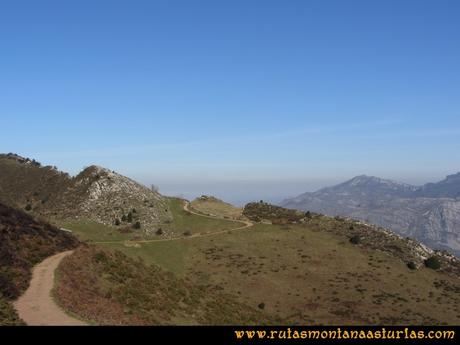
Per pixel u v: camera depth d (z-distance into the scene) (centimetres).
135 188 15062
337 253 11575
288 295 9100
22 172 16550
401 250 12244
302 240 12394
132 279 4800
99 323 3350
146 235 12250
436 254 13100
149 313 4084
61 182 15362
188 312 4569
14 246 4556
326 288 9512
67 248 5194
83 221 12531
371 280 10112
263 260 10888
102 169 15450
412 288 9988
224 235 12556
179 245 11650
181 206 15600
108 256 5169
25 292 3691
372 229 13862
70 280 4116
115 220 12794
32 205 13962
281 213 15275
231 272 10125
